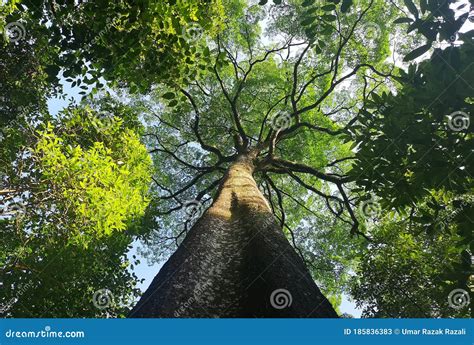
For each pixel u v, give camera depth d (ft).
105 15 19.76
